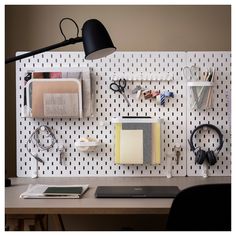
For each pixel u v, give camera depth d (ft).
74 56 5.46
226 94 5.44
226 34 6.33
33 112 5.23
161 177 5.37
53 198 4.05
